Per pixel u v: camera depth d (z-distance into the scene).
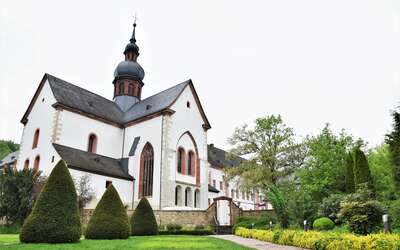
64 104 34.66
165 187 33.84
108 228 17.12
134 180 35.97
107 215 17.50
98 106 41.06
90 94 42.38
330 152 31.00
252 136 36.28
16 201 24.45
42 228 13.62
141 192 35.50
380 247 8.16
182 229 25.61
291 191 22.89
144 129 38.34
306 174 30.48
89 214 27.03
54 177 14.74
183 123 38.69
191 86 41.66
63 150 32.28
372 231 13.37
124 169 37.09
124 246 12.72
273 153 34.53
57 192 14.44
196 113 41.34
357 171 23.77
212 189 46.88
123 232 17.52
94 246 12.59
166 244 13.90
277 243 15.29
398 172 18.36
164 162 34.62
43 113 36.19
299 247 12.89
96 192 31.03
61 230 13.81
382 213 13.63
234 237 21.05
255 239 18.77
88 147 36.59
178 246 12.92
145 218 22.39
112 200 17.98
